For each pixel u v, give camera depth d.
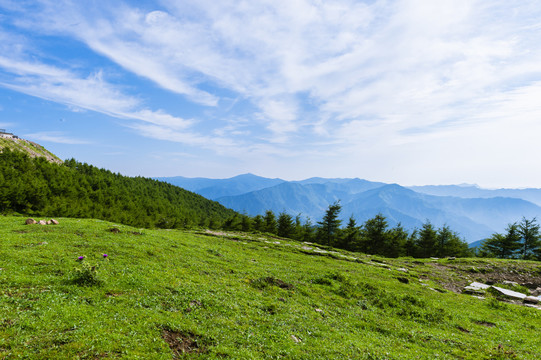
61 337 9.23
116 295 13.85
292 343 12.52
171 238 33.22
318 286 24.00
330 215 90.94
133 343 9.83
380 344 14.38
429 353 13.89
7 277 13.36
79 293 13.08
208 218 151.12
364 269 37.00
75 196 101.00
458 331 18.36
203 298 15.66
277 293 20.23
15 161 101.62
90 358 8.56
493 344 16.08
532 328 20.47
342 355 12.14
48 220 31.20
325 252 49.03
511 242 77.81
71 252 19.58
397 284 30.08
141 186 172.75
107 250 21.72
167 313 12.96
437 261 54.94
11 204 76.88
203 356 10.19
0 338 8.63
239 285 20.16
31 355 8.16
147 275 17.64
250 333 12.77
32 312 10.51
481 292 32.84
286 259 37.38
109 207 107.12
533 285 40.56
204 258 26.58
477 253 98.69
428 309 21.92
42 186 87.50
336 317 17.61
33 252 18.08
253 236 60.19
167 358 9.54
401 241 85.88
